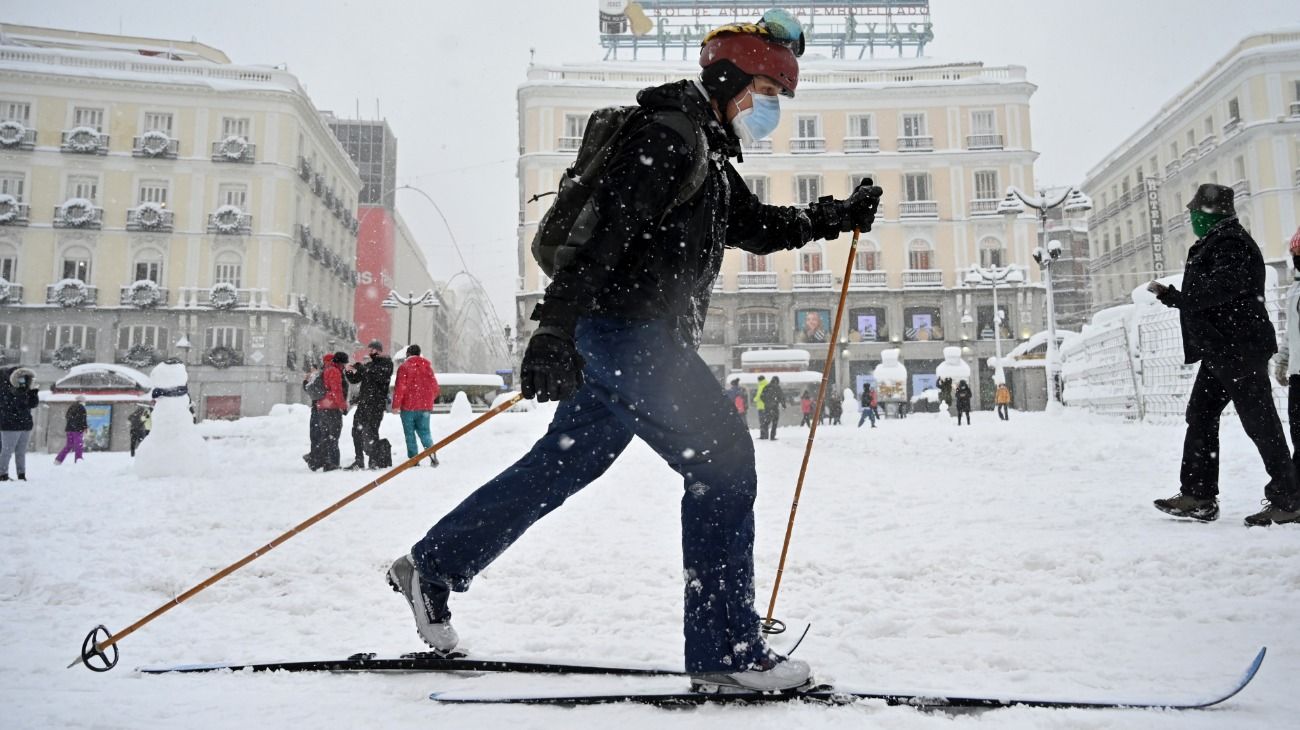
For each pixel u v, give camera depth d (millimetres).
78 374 31344
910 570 3047
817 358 41094
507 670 1884
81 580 3209
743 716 1527
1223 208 3812
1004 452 10430
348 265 51844
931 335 41125
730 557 1686
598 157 1756
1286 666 1788
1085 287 58438
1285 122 39000
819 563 3209
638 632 2299
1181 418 13102
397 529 4477
